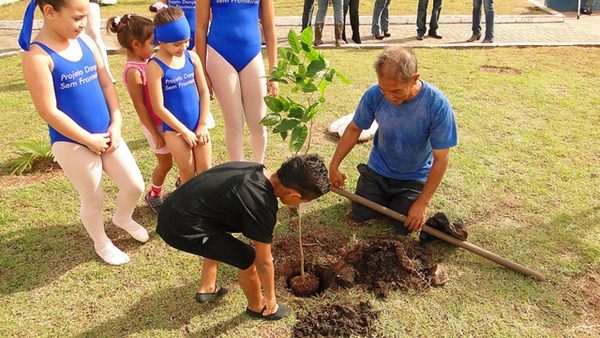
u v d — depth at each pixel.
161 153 3.95
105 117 3.41
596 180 4.60
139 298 3.30
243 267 2.85
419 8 9.66
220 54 4.01
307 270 3.51
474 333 3.02
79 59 3.19
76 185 3.36
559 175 4.68
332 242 3.81
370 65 7.86
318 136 5.49
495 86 6.87
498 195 4.39
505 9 12.52
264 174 2.71
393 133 3.74
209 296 3.23
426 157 3.90
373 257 3.45
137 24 3.63
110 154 3.45
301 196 2.63
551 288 3.37
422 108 3.52
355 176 4.69
